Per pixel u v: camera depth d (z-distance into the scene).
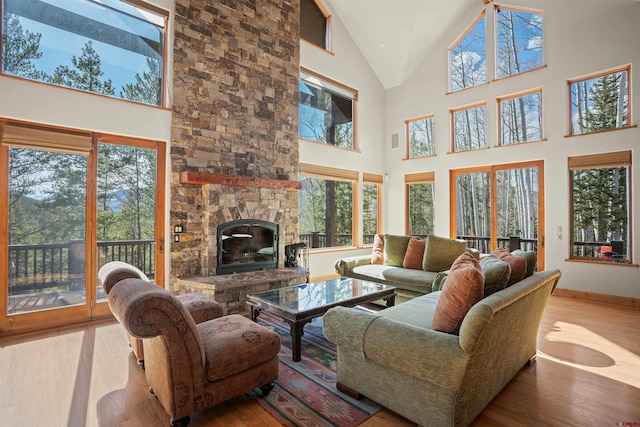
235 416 2.00
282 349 3.03
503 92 5.90
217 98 4.68
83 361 2.72
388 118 7.77
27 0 3.43
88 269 3.75
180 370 1.80
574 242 5.16
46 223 3.52
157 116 4.15
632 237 4.61
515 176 5.79
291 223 5.48
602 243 4.90
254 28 5.13
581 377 2.49
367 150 7.34
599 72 4.91
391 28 6.46
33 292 3.44
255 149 5.11
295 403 2.13
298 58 5.79
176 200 4.28
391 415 2.00
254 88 5.12
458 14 6.45
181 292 4.23
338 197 6.81
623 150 4.68
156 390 2.02
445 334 1.79
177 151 4.29
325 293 3.46
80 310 3.69
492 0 6.02
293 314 2.76
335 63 6.65
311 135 6.32
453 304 1.89
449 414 1.71
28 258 3.42
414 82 7.28
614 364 2.72
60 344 3.07
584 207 5.07
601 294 4.79
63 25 3.64
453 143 6.72
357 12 6.46
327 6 6.54
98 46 3.86
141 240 4.12
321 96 6.52
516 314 2.10
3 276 3.28
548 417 1.99
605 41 4.86
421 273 4.30
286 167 5.54
